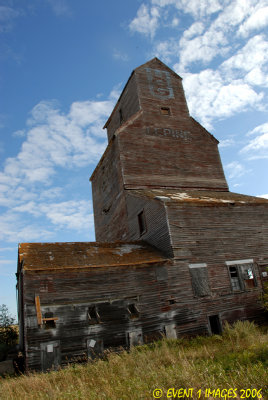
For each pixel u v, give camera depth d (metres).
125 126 23.06
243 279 17.44
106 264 14.44
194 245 16.81
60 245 16.22
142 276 15.00
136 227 19.91
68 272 13.71
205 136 25.97
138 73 25.41
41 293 12.97
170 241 16.25
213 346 12.16
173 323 14.82
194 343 13.18
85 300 13.55
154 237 17.78
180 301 15.34
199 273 16.34
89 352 12.84
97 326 13.36
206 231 17.48
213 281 16.58
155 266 15.44
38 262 13.80
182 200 17.22
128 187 21.61
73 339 12.79
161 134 24.17
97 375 9.32
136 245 17.64
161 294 15.05
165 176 23.03
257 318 16.98
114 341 13.41
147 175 22.48
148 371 8.68
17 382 9.76
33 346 12.12
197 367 8.08
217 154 25.88
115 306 13.98
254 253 18.45
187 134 25.23
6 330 20.78
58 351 12.39
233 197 21.23
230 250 17.78
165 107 25.25
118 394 7.04
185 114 25.95
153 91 25.39
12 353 14.07
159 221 17.34
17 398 8.09
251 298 17.25
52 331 12.58
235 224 18.61
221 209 18.55
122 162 22.06
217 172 25.16
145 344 13.68
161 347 12.05
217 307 16.12
